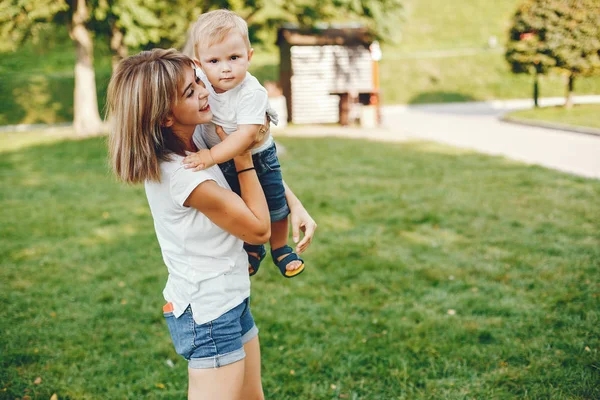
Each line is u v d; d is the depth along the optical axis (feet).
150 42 43.88
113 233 21.70
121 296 15.64
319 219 22.44
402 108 77.25
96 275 17.20
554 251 17.58
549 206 22.77
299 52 66.23
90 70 54.08
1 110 76.74
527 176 28.60
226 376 6.51
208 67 6.51
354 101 62.69
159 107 5.98
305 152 39.96
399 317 13.64
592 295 14.19
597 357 11.19
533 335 12.39
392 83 85.76
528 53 55.26
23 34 48.19
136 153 6.10
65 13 50.60
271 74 86.12
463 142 42.98
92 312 14.64
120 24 41.47
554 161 32.91
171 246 6.59
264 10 49.14
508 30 56.70
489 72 86.12
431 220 21.56
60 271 17.74
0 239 21.21
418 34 102.22
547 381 10.58
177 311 6.63
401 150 39.65
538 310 13.51
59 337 13.34
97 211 25.09
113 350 12.69
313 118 67.31
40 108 77.92
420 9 109.60
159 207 6.46
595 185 25.95
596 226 20.01
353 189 27.32
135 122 6.04
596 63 53.11
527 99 78.33
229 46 6.41
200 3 45.16
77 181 31.99
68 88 82.23
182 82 6.09
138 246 19.99
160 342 13.01
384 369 11.41
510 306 13.82
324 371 11.56
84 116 54.19
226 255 6.57
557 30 53.11
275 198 7.45
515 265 16.66
